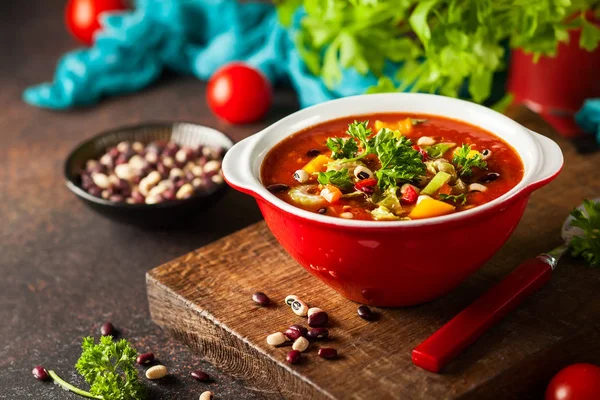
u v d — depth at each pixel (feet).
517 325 1.99
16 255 2.47
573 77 2.71
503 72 2.87
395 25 2.73
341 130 2.17
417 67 2.67
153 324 2.23
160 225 2.48
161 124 2.72
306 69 2.99
